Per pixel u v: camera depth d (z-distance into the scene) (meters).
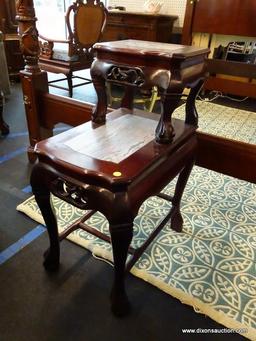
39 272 1.10
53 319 0.94
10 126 2.34
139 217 1.41
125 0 3.57
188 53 0.80
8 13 3.23
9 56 3.33
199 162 1.34
